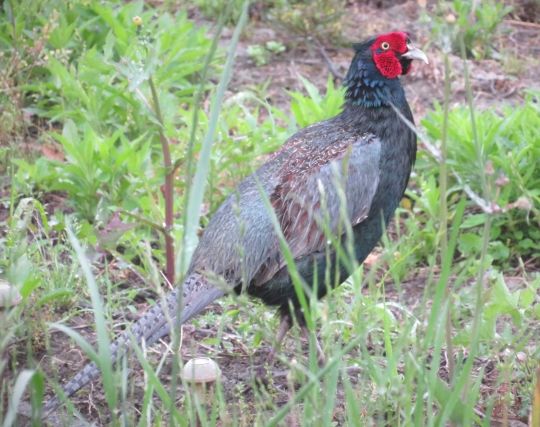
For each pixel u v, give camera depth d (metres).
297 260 8.66
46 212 11.58
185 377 7.02
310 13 16.81
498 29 17.20
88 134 11.38
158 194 10.93
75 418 7.99
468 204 11.71
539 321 9.35
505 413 7.20
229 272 8.57
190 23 14.61
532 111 12.39
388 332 7.86
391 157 9.06
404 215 11.87
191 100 13.32
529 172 11.29
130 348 7.71
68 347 9.13
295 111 12.51
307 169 8.80
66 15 14.92
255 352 9.26
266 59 16.31
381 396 6.83
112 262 10.66
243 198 8.77
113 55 14.32
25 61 13.69
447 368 8.80
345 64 16.34
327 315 6.23
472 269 10.36
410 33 17.00
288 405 5.84
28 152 12.65
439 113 12.50
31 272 8.85
